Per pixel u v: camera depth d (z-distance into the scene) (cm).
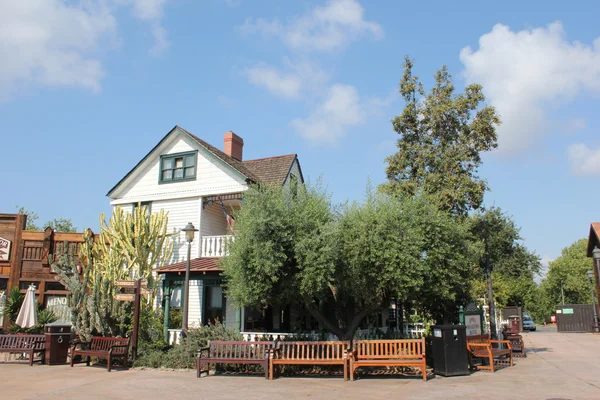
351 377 1158
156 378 1191
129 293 1523
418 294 1261
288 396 950
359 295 1303
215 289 1911
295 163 2434
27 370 1329
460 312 1641
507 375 1234
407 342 1186
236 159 2436
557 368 1377
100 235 1981
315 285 1206
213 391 1009
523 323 4297
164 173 2212
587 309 3625
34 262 2125
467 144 1856
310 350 1317
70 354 1457
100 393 979
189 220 2088
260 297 1259
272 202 1243
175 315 1866
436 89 1947
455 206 1819
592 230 3494
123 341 1383
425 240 1213
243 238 1238
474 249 1404
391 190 1877
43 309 2047
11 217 2164
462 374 1216
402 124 1950
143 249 1836
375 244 1173
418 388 1034
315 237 1191
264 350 1210
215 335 1437
